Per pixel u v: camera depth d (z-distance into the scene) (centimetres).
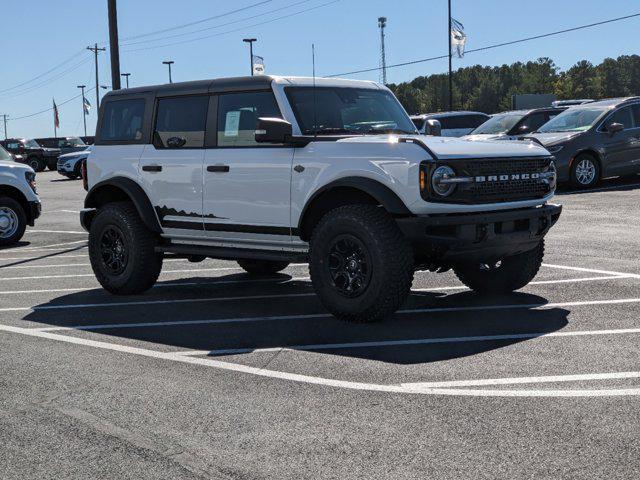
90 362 593
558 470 371
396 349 599
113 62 2186
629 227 1222
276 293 863
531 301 757
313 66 762
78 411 480
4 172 1460
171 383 532
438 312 726
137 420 461
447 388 500
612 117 1831
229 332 679
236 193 766
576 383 500
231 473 381
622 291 783
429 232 650
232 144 777
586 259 974
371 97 802
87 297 877
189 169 805
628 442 402
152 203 842
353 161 679
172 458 402
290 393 502
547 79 17700
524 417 442
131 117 877
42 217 1989
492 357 567
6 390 527
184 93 824
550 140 1814
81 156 3625
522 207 708
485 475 369
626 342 595
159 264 869
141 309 796
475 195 666
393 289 660
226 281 959
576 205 1521
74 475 386
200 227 803
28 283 994
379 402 477
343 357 582
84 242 1450
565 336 619
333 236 682
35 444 428
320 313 744
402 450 402
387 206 651
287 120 734
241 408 476
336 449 406
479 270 792
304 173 709
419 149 652
